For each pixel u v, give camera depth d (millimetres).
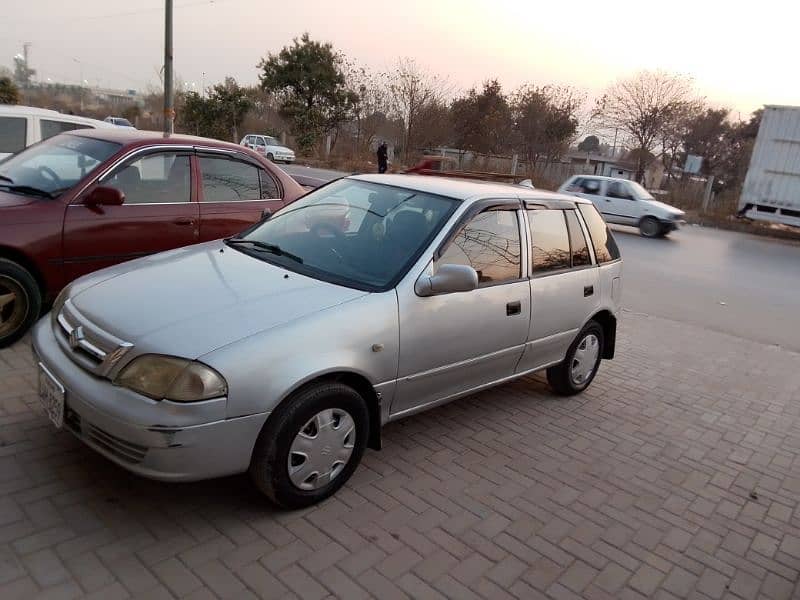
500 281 4074
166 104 18672
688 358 6867
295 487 3100
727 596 3021
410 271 3518
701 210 25859
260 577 2709
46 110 8469
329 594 2664
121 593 2520
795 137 20375
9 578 2518
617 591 2949
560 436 4508
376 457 3869
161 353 2723
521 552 3131
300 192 6484
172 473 2707
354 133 39750
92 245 4918
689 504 3809
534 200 4504
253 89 44438
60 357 3031
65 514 2949
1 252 4520
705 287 11477
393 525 3201
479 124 37844
